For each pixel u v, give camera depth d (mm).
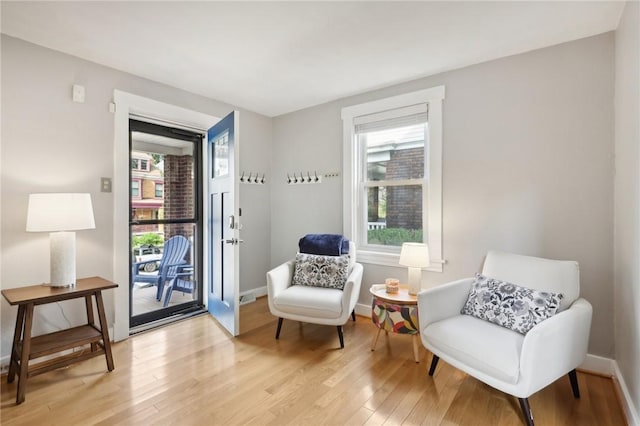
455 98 2631
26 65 2152
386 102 2996
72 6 1784
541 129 2273
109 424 1593
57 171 2285
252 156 3740
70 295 1964
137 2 1755
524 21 1950
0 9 1804
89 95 2436
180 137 3260
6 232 2086
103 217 2504
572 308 1729
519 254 2357
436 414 1686
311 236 3057
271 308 2631
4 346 2078
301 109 3658
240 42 2195
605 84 2059
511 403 1772
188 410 1708
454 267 2641
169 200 3275
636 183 1587
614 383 1953
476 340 1699
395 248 3055
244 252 3654
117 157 2568
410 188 2965
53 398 1806
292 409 1724
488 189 2484
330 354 2357
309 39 2160
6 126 2080
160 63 2500
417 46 2262
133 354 2348
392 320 2309
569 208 2178
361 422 1623
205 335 2711
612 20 1929
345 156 3281
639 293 1542
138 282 3279
